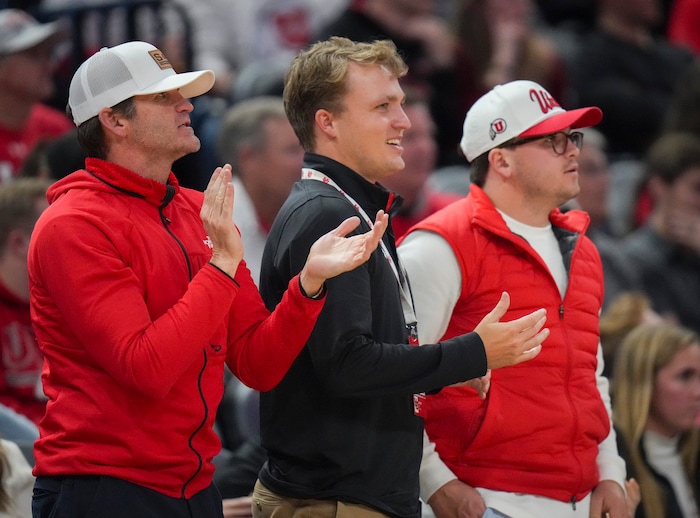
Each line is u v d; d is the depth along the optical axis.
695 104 25.64
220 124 20.70
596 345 12.93
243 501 13.84
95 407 9.78
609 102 27.88
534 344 10.71
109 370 9.61
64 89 23.14
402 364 10.38
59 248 9.70
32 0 23.94
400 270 11.47
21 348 16.27
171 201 10.65
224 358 10.52
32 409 16.27
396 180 20.11
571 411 12.38
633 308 17.38
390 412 10.99
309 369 10.98
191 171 21.33
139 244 10.01
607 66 28.25
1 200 16.14
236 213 19.16
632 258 22.16
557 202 12.89
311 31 26.97
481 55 25.02
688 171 22.03
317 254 10.01
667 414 16.16
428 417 12.59
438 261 12.40
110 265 9.68
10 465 12.89
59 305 9.72
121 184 10.16
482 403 12.36
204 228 10.15
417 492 11.19
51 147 18.06
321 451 10.84
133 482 9.84
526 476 12.32
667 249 22.16
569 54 28.36
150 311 10.00
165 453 9.95
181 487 10.10
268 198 19.16
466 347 10.55
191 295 9.72
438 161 25.09
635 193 23.92
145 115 10.23
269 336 10.40
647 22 28.70
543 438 12.30
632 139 28.12
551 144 12.74
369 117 11.17
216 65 25.59
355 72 11.20
